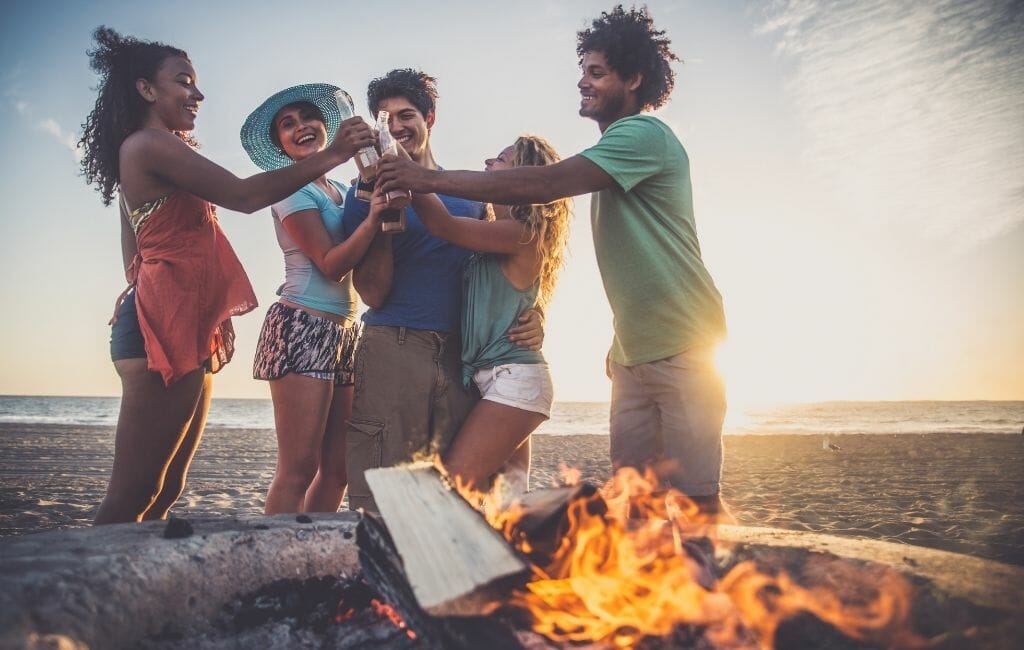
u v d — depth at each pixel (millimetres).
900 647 1676
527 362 2703
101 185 2508
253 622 1717
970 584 1654
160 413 2330
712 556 1929
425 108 3006
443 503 1719
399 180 2391
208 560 1681
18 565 1408
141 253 2377
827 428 27641
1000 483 8891
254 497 7359
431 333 2719
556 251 2865
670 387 2525
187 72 2518
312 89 3090
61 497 7039
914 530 5605
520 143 2789
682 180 2586
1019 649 1493
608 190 2602
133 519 2326
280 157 3295
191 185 2312
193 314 2375
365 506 2635
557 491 1906
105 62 2432
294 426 2861
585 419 44000
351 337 3131
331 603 1862
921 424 30422
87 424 24781
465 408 2777
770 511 6637
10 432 19078
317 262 2820
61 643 1196
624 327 2615
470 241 2578
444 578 1430
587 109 2809
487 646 1430
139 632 1471
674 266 2510
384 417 2648
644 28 2723
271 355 2920
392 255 2730
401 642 1738
